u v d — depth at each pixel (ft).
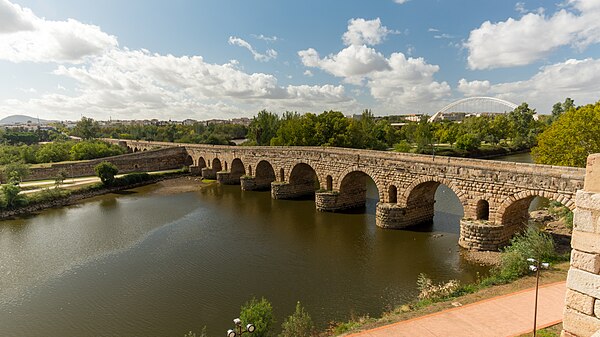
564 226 100.73
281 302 72.59
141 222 134.82
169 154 266.77
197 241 111.55
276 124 299.58
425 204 119.44
